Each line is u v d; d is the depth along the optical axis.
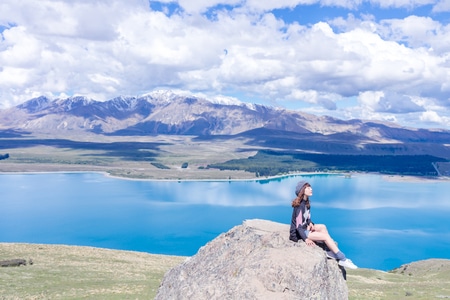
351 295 46.12
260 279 13.49
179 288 15.91
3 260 59.56
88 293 44.31
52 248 74.81
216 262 16.11
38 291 44.62
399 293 48.41
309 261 13.93
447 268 90.31
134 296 43.28
